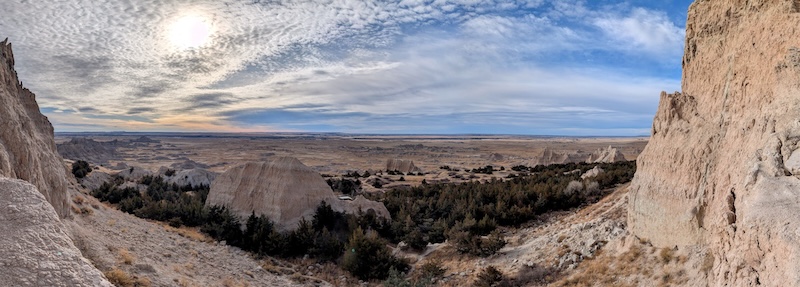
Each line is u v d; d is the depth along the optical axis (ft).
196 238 93.81
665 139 62.69
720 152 51.01
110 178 212.64
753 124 43.39
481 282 71.20
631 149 592.19
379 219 120.06
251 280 74.74
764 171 34.01
